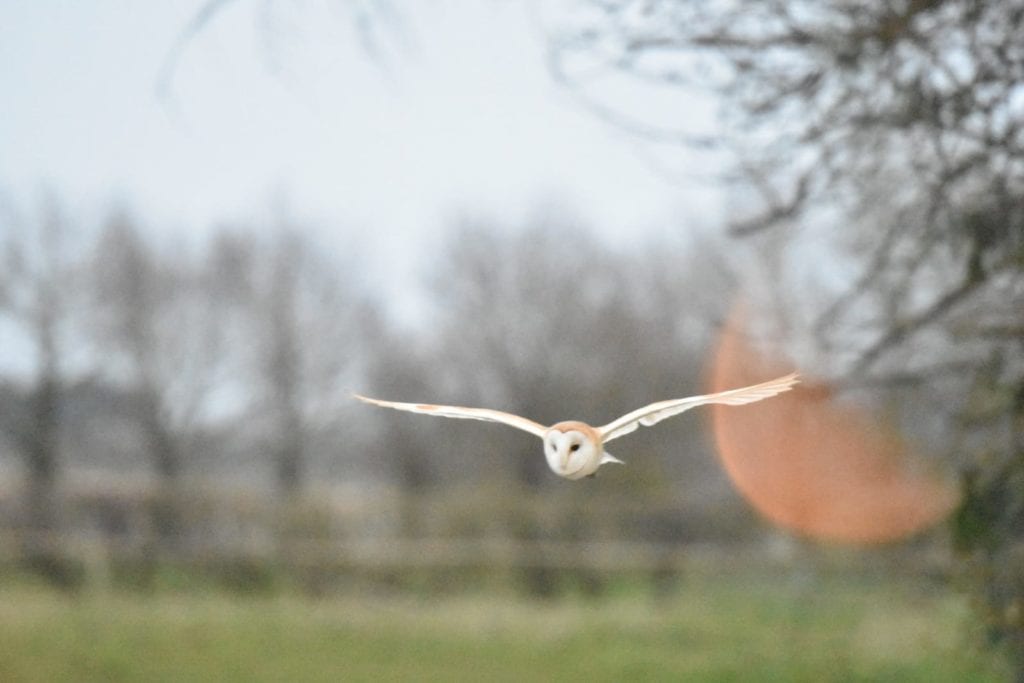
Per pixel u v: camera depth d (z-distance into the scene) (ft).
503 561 88.74
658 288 110.11
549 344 112.98
